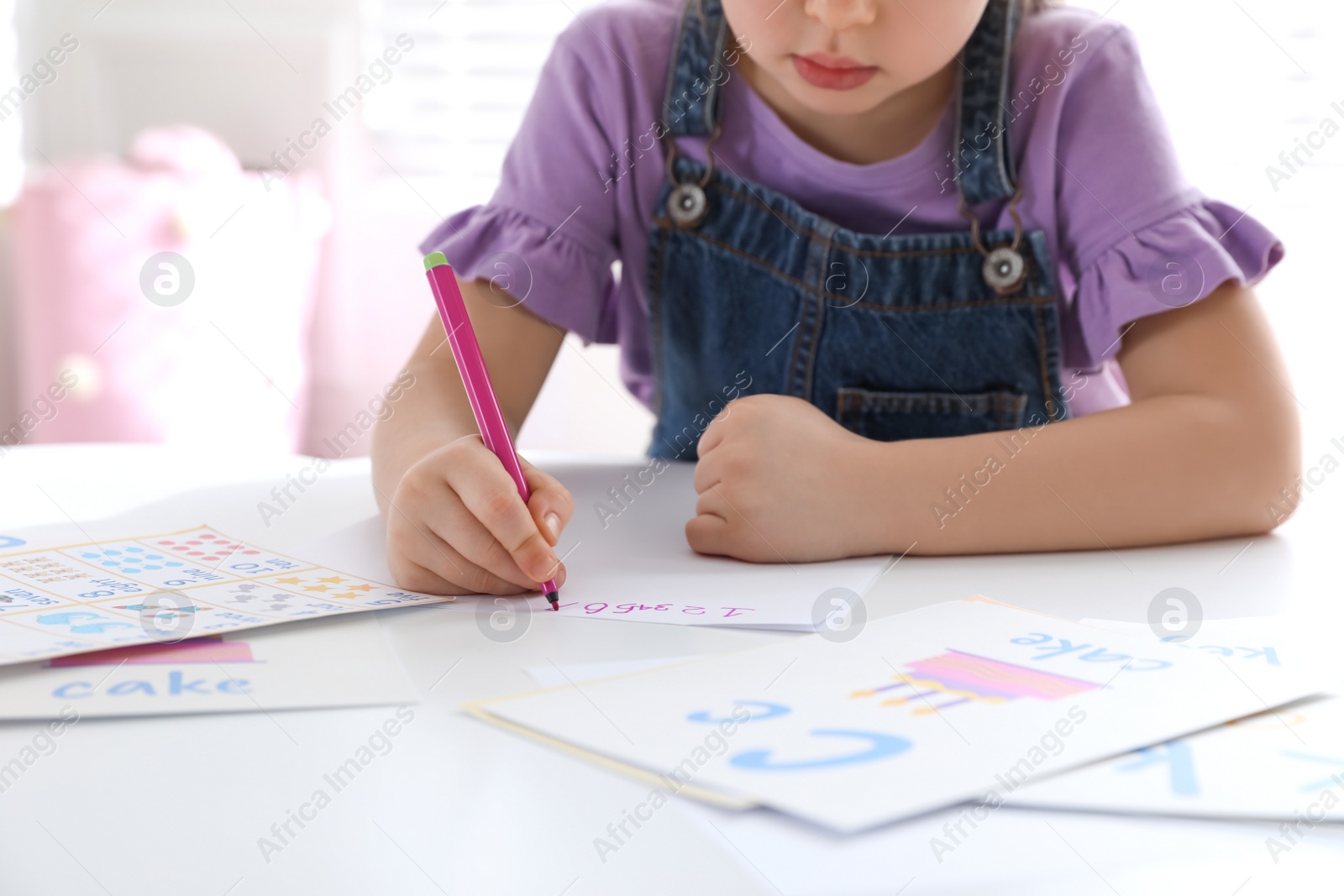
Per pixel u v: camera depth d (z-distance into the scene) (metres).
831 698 0.35
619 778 0.29
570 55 0.86
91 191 1.51
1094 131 0.80
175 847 0.25
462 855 0.25
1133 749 0.31
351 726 0.33
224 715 0.34
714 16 0.86
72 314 1.52
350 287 1.62
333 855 0.25
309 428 1.62
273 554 0.56
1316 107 1.47
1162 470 0.63
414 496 0.51
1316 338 1.50
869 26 0.67
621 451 1.70
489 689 0.37
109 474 0.78
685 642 0.43
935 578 0.55
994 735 0.32
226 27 1.59
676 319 0.88
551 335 0.83
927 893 0.23
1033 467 0.62
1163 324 0.74
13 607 0.45
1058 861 0.24
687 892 0.23
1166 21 1.49
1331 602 0.50
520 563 0.48
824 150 0.86
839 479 0.59
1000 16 0.82
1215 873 0.24
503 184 0.86
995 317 0.83
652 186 0.87
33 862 0.24
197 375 1.55
